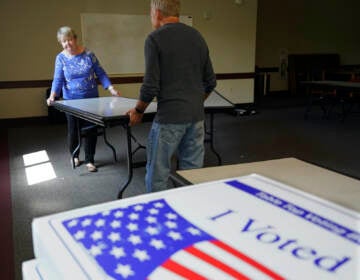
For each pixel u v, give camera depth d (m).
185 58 1.94
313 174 1.17
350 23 10.89
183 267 0.54
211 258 0.56
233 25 7.82
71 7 6.34
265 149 4.53
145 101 2.00
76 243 0.61
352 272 0.54
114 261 0.56
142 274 0.53
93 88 3.75
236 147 4.64
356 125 6.04
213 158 4.12
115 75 6.88
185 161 2.17
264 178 0.95
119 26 6.73
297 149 4.54
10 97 6.23
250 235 0.64
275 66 10.05
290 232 0.66
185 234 0.64
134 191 3.15
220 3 7.59
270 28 9.75
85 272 0.53
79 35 6.48
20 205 2.88
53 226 0.67
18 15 6.02
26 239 2.35
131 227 0.67
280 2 9.73
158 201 0.79
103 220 0.69
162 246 0.60
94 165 3.81
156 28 1.99
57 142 5.02
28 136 5.41
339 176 1.14
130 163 2.77
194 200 0.80
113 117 2.44
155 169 2.08
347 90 6.16
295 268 0.54
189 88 1.98
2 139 5.24
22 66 6.20
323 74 9.29
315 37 10.47
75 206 2.85
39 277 0.59
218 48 7.79
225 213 0.73
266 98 9.44
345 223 0.70
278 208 0.76
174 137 2.02
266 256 0.57
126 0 6.71
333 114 7.13
